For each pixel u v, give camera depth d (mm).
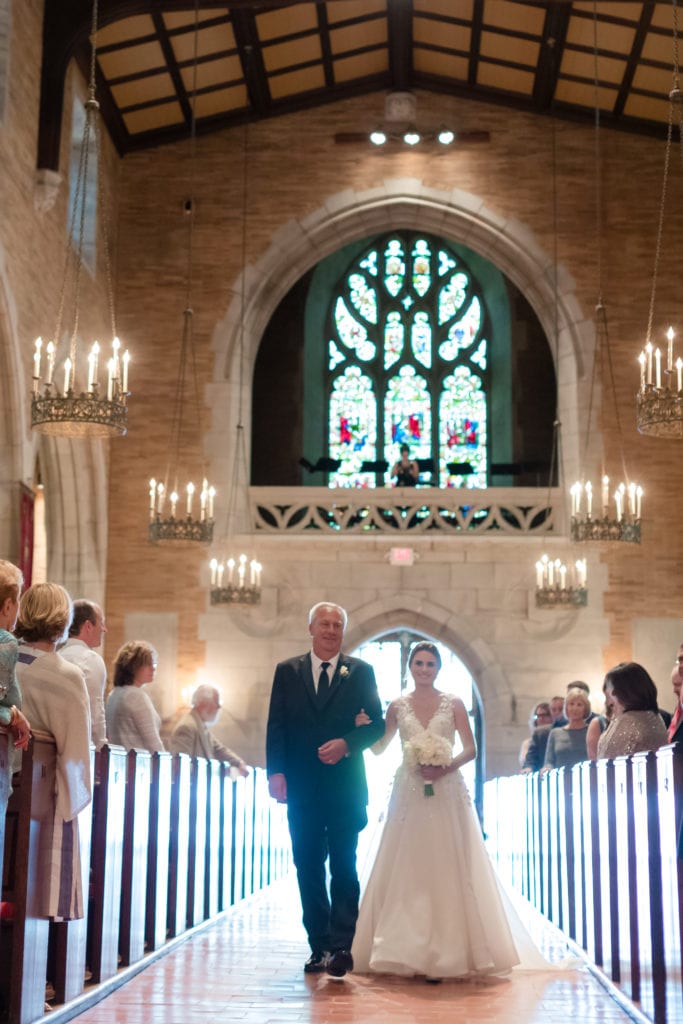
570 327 20875
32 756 5242
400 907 7137
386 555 20484
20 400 15406
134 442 20719
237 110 21172
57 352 17469
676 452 20484
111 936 6664
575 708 10984
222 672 20141
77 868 5574
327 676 7305
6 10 14914
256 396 25672
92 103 13195
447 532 20766
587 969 7562
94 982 6375
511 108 21391
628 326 20781
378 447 25609
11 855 5301
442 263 26219
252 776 12695
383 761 22422
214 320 21016
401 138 21281
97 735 7133
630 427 20547
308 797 7168
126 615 20281
